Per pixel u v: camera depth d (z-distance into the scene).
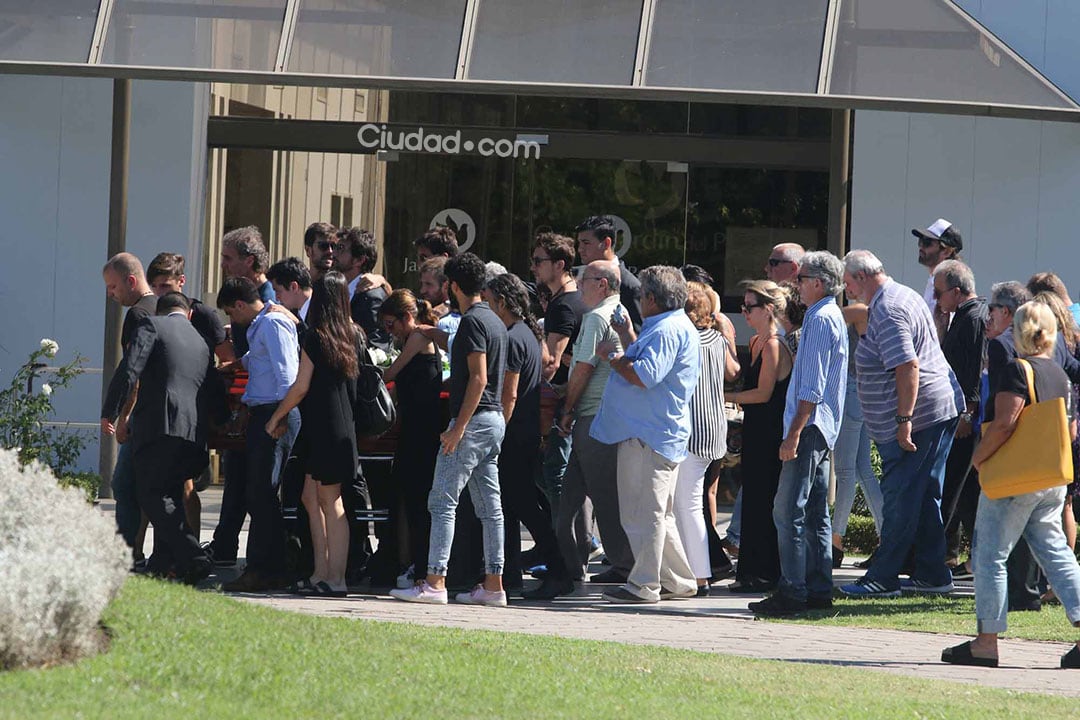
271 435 35.06
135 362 34.56
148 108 56.97
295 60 49.09
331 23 49.62
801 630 32.66
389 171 57.28
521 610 34.44
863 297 36.97
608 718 21.25
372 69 49.03
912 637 32.12
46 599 19.97
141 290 37.09
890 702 23.97
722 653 29.17
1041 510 29.23
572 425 38.62
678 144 57.22
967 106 49.22
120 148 53.69
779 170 57.38
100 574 21.38
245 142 57.22
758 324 37.84
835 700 23.84
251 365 35.56
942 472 38.03
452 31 49.56
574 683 23.52
